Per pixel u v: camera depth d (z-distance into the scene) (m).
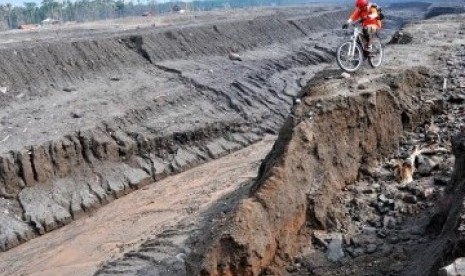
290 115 10.55
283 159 9.38
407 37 19.20
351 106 10.39
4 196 18.28
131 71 31.27
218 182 20.30
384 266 8.06
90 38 32.56
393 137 10.96
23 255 16.19
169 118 25.38
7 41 32.72
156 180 21.83
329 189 9.66
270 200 8.96
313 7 84.56
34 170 19.09
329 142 10.07
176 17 59.56
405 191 9.69
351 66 12.70
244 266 8.42
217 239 8.50
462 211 6.79
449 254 6.36
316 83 11.88
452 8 67.69
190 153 23.86
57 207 18.50
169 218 17.05
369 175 10.33
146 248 13.56
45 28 47.88
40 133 20.70
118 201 19.95
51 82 27.14
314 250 8.98
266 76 34.69
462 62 13.79
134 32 36.59
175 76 31.00
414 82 12.28
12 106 24.02
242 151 25.23
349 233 9.09
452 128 10.93
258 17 50.91
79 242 16.56
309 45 47.38
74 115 22.97
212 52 38.53
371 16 12.84
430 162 10.18
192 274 8.70
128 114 24.05
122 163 21.78
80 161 20.59
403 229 8.85
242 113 28.23
